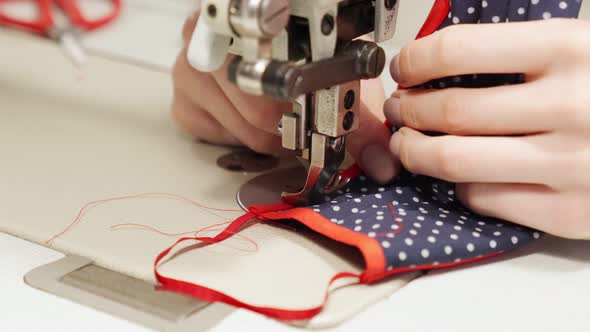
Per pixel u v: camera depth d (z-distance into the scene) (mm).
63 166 699
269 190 653
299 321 446
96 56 1097
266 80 442
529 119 521
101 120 837
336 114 535
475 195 565
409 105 592
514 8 571
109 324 442
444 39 542
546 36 510
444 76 561
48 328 438
